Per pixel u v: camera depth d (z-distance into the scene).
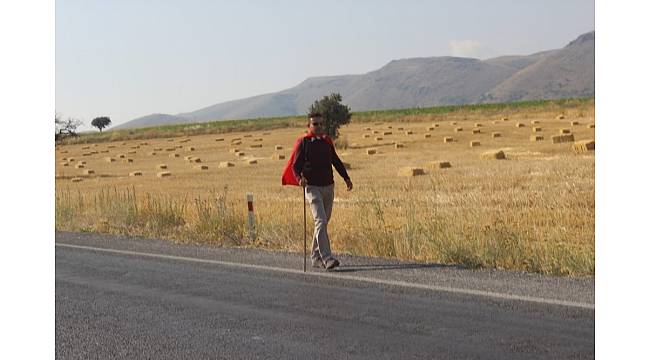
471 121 60.94
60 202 20.23
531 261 10.13
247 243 13.52
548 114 61.00
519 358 6.20
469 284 8.91
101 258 11.96
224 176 31.62
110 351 6.81
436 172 26.72
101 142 75.12
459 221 13.76
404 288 8.87
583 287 8.53
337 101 47.66
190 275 10.22
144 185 29.58
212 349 6.77
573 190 18.83
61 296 9.07
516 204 17.16
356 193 21.62
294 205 18.98
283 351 6.64
